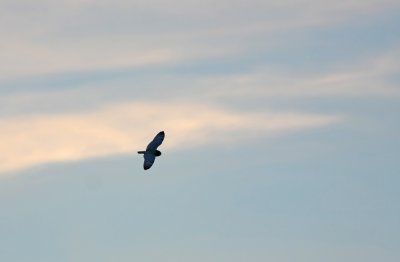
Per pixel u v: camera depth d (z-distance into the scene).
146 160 55.97
